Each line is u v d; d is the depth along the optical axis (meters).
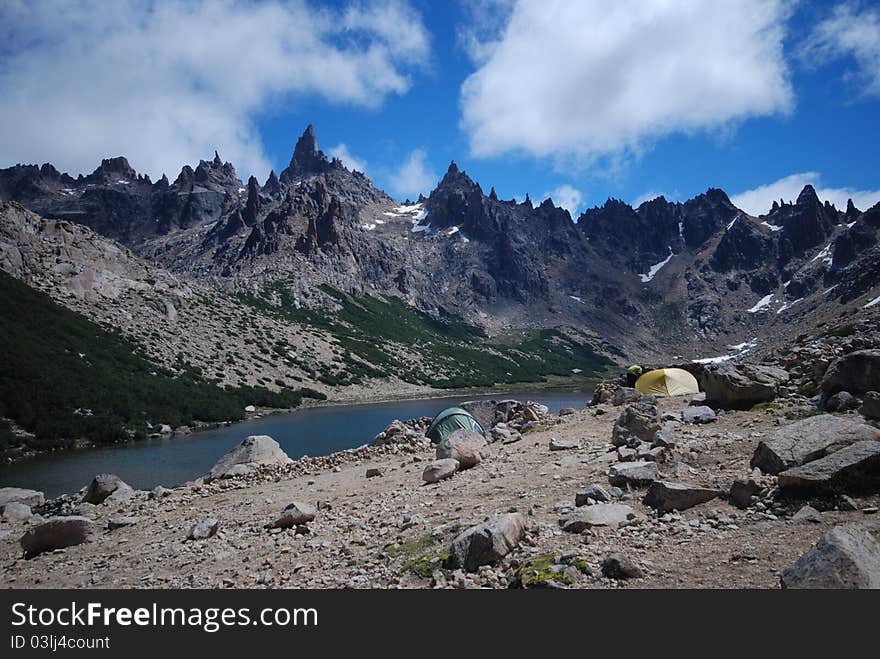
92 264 141.62
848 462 9.55
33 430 71.75
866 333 29.42
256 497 18.58
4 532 18.61
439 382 199.12
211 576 11.73
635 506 10.89
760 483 10.31
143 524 17.39
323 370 166.00
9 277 110.88
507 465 16.55
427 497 14.78
